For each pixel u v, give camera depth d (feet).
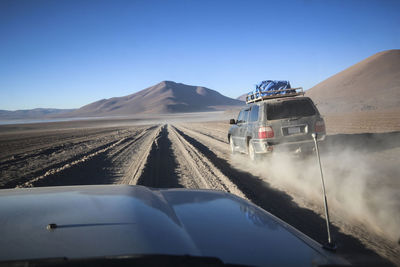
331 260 4.31
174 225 4.83
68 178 28.89
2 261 3.24
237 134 36.91
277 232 5.14
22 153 55.26
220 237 4.58
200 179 26.21
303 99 28.63
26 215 4.75
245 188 21.84
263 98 31.40
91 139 85.97
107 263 3.45
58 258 3.36
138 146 58.59
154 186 24.31
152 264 3.54
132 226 4.45
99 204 5.53
